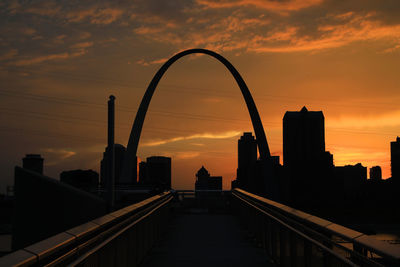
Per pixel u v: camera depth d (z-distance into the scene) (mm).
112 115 16203
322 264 5836
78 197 16391
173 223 18625
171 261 10352
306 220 6387
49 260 3910
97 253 5637
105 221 5816
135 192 28969
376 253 3879
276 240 9672
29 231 15914
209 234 15195
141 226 9992
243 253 11383
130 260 8398
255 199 12664
